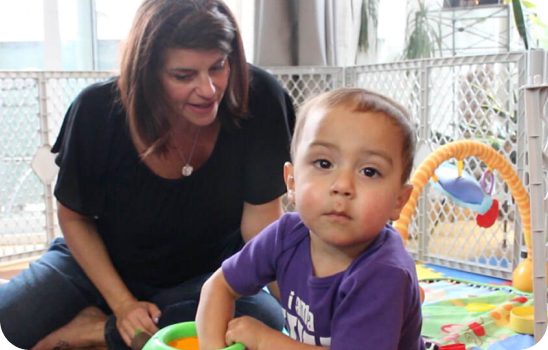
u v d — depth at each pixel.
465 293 1.50
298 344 0.74
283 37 1.92
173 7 0.97
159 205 1.14
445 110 1.75
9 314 1.18
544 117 1.11
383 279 0.68
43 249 1.84
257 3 1.91
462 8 2.17
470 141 1.36
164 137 1.06
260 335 0.77
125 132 1.11
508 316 1.33
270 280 0.84
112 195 1.15
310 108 0.74
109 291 1.15
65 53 2.21
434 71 1.74
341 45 2.01
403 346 0.74
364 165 0.68
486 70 1.67
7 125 1.79
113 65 2.25
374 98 0.71
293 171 0.76
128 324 1.08
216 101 1.01
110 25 2.22
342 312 0.69
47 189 1.82
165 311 1.14
